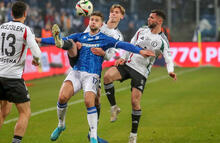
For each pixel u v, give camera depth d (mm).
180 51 83500
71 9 86688
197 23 88562
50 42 24875
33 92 52000
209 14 92312
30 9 77688
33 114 38188
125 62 28016
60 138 29688
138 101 27172
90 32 25375
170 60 27469
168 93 49844
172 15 92625
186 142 28094
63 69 72250
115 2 52219
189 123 33844
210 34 92000
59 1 87625
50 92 51688
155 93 49969
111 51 26641
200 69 77625
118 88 53875
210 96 47125
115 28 29047
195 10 92875
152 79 63219
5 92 23625
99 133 31047
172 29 92812
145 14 88375
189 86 55312
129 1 87688
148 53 23781
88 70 24828
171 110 39469
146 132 31188
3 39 23453
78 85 24828
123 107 41125
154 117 36469
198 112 38281
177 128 32219
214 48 81500
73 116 37156
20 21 23844
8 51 23328
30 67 64312
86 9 26719
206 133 30422
